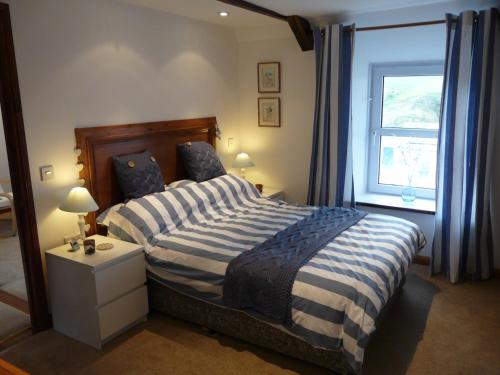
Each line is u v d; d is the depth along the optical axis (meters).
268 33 4.27
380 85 4.14
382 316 2.71
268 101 4.46
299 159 4.43
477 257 3.46
